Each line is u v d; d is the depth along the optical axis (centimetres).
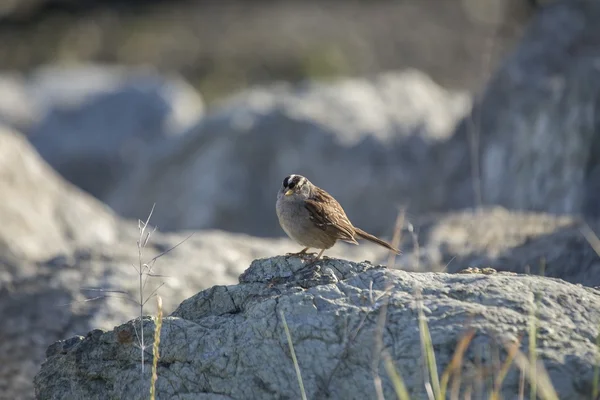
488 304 649
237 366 668
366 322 649
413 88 2383
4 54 4325
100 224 1667
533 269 972
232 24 4647
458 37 4256
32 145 2714
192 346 693
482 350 613
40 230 1540
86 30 4550
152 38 4472
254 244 1294
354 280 690
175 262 1191
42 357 1041
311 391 639
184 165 2167
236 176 2055
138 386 696
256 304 695
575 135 1507
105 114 2770
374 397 621
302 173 2012
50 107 2975
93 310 1076
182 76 4125
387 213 1862
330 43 4334
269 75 4059
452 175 1777
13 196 1576
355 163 1961
